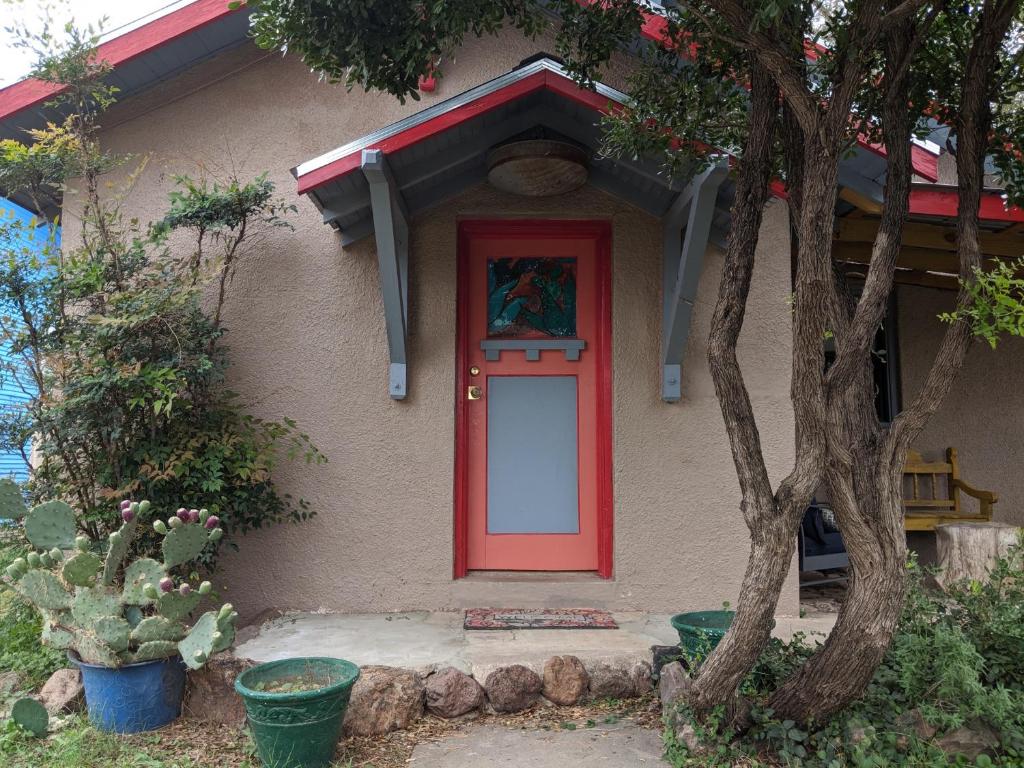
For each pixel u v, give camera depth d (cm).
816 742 313
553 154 454
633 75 404
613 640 434
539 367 551
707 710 326
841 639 312
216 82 530
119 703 358
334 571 503
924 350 665
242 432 481
